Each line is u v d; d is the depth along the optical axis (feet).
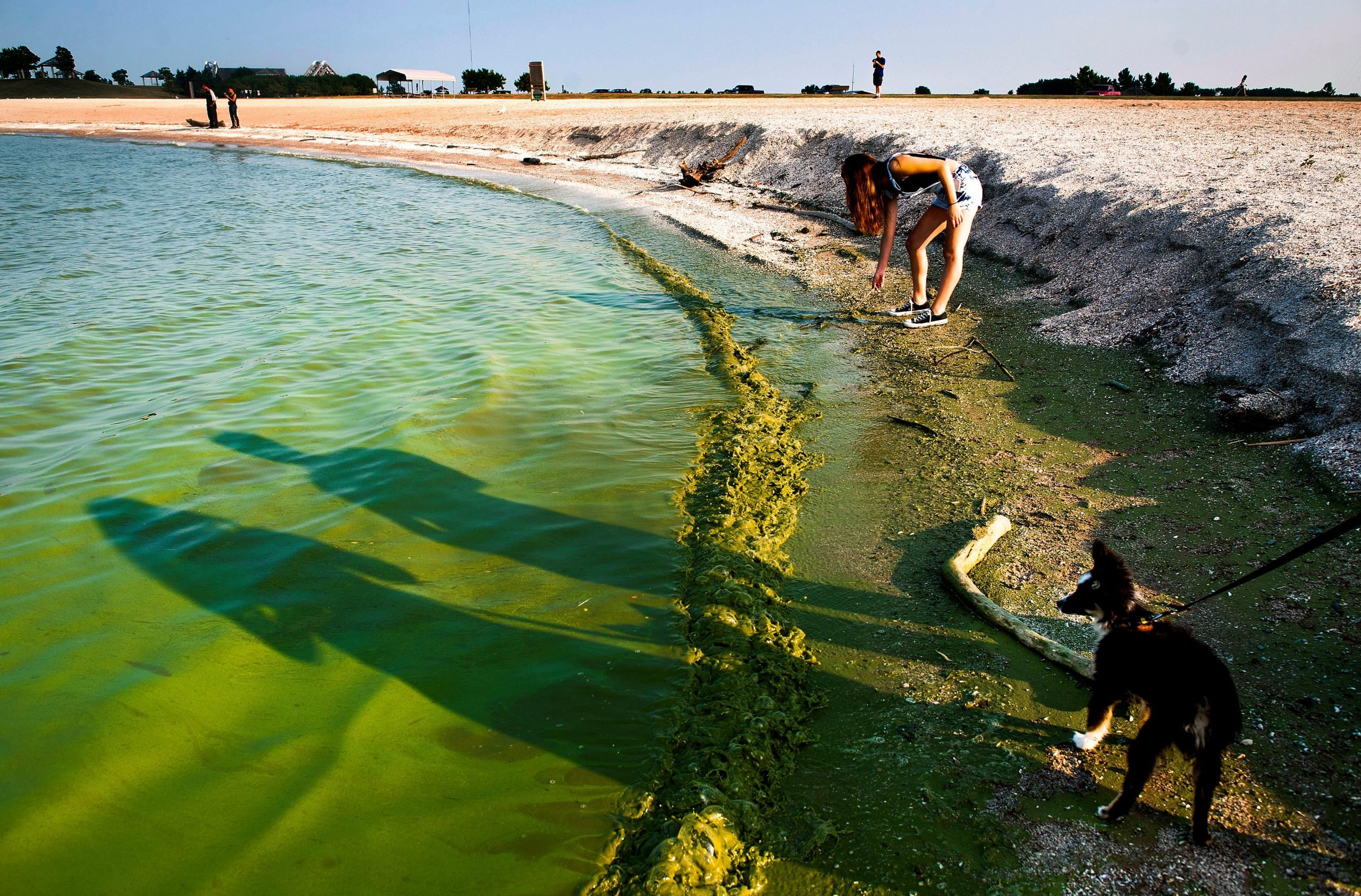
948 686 11.84
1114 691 9.82
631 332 29.66
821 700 11.74
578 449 19.84
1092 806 9.71
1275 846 8.95
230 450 19.86
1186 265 26.21
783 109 95.45
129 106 206.08
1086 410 20.92
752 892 8.89
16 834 9.56
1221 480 16.60
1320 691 10.96
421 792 10.20
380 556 15.33
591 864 9.23
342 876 9.08
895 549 15.44
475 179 79.30
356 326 30.48
